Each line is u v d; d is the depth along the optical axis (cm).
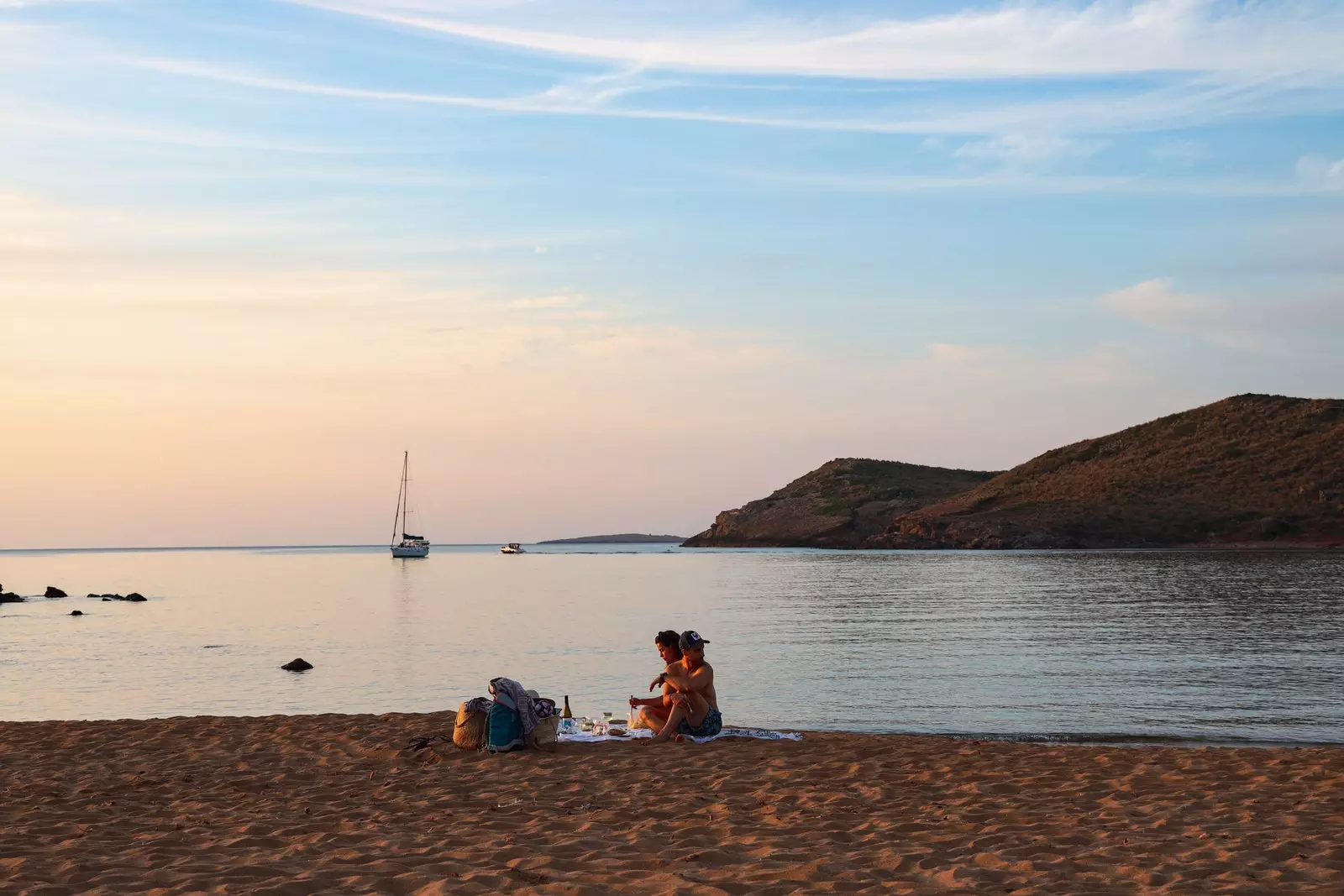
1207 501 13700
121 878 652
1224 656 2747
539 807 880
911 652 3033
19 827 812
